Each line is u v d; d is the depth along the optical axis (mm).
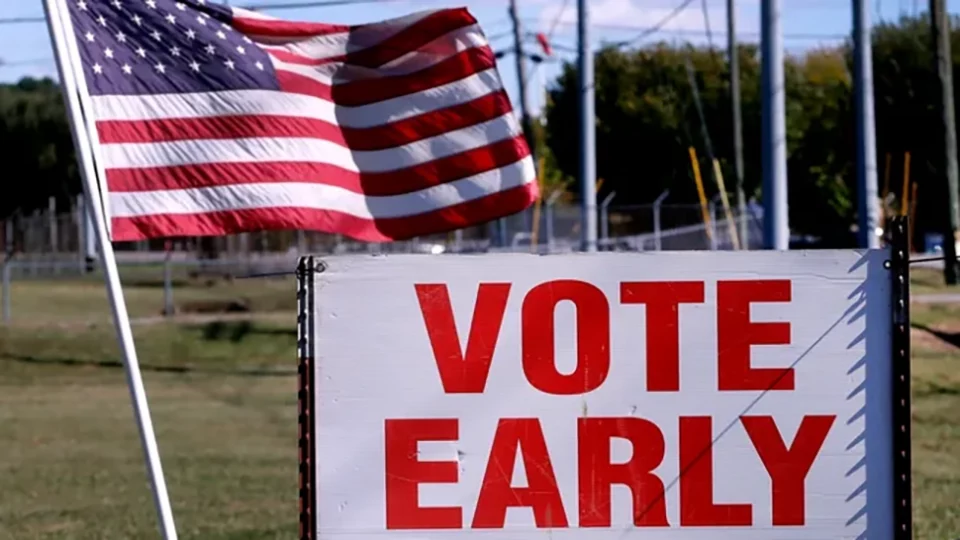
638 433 4434
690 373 4430
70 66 5148
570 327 4441
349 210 5879
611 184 53406
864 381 4426
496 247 28688
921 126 45281
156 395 18406
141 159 5457
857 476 4422
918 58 45688
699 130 51250
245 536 9109
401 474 4438
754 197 50219
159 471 4820
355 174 5957
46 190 67938
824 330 4426
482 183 6098
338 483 4430
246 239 39719
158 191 5457
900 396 4410
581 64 25422
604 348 4441
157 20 5516
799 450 4426
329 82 5945
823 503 4422
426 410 4441
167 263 28875
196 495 10836
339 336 4441
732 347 4434
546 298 4453
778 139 16453
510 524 4434
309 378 4438
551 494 4434
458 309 4449
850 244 41094
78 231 42688
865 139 19406
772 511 4426
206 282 35000
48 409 17250
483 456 4438
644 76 53250
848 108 48094
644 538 4430
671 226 36281
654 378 4434
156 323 25109
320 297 4449
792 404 4426
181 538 9078
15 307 29922
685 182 51719
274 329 24203
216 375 20594
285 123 5699
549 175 53219
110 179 5383
